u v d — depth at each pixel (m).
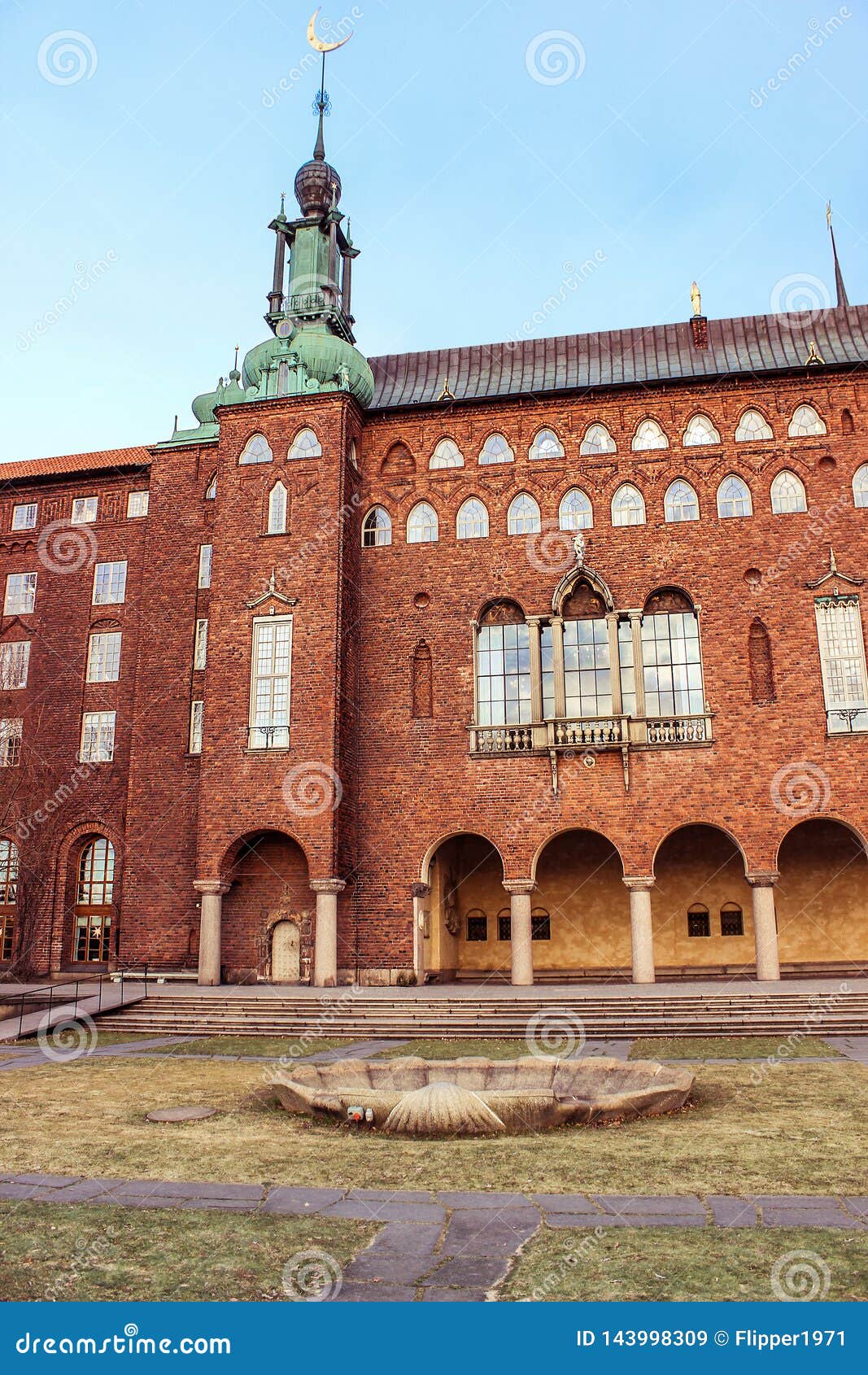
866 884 36.50
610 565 35.03
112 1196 10.98
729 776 32.78
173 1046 23.98
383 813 34.78
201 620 38.19
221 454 36.53
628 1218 10.01
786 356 36.72
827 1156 12.41
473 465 36.66
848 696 32.91
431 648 35.69
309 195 41.38
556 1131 14.22
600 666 34.91
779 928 36.66
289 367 37.03
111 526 41.72
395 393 39.53
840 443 34.50
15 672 41.72
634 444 35.84
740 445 35.03
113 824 39.22
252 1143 13.52
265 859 35.25
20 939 38.75
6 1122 15.04
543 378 38.28
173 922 36.03
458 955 38.75
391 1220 10.06
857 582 33.41
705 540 34.59
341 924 34.31
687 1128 14.23
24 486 42.88
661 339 38.56
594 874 38.25
